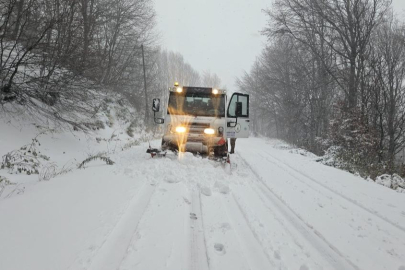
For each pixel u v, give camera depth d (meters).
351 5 17.23
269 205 4.22
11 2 8.83
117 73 21.88
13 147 8.10
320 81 21.14
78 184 4.55
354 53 17.14
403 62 17.33
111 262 2.27
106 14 18.94
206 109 7.46
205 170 5.95
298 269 2.50
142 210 3.47
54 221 2.93
